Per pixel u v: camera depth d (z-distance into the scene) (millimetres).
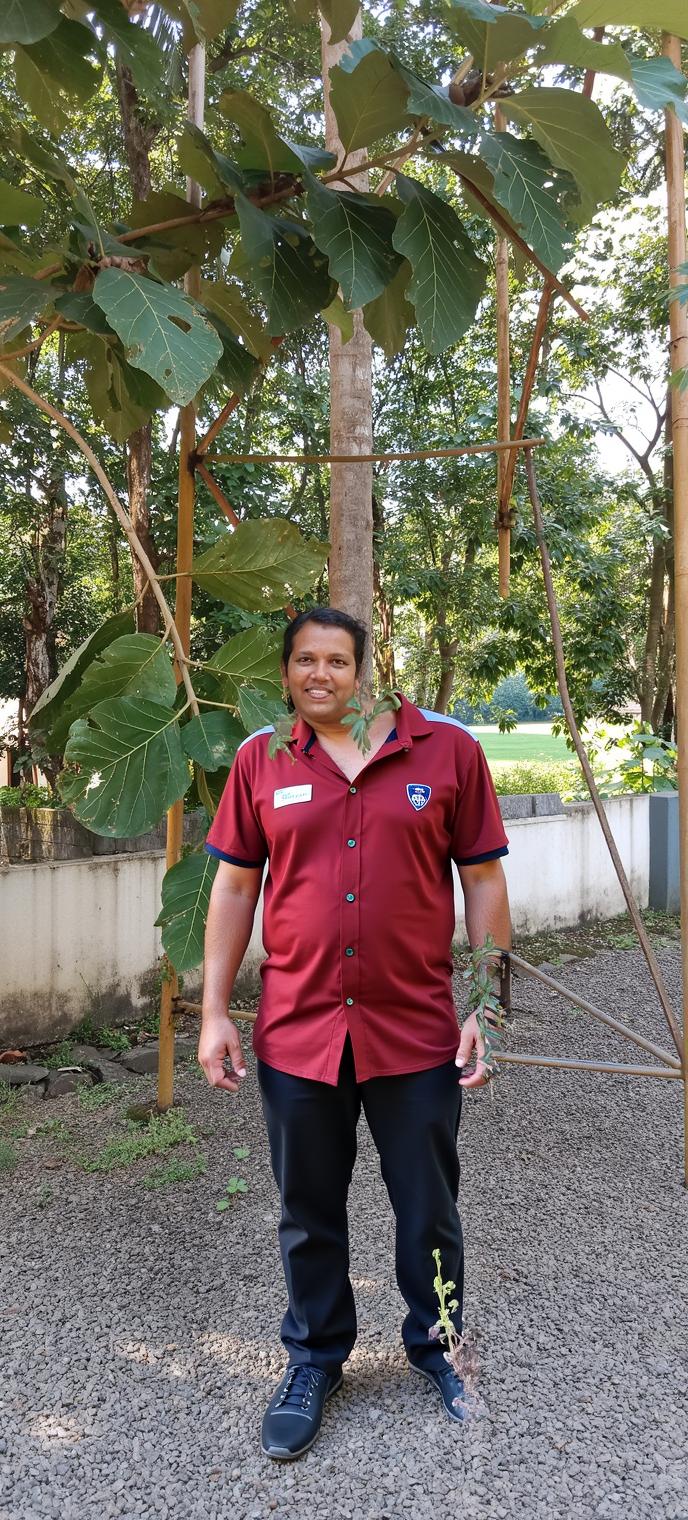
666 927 6402
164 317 1941
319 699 1660
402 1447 1727
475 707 10352
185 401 1853
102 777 2395
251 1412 1833
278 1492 1633
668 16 2055
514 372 8609
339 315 2918
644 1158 3025
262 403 7387
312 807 1654
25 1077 3578
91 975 4059
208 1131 3150
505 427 3262
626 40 5438
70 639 10172
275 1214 2609
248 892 1828
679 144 2637
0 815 5438
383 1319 2113
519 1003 4742
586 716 9617
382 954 1645
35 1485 1658
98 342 2811
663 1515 1578
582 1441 1743
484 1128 3262
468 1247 2434
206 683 2781
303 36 7172
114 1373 1949
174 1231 2521
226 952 1794
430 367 8289
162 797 2438
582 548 8469
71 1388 1904
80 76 2305
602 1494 1622
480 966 1680
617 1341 2035
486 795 1751
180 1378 1933
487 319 8805
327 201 2219
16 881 3824
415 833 1647
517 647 8883
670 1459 1704
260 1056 1742
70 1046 3891
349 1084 1705
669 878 6898
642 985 5055
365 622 3510
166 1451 1732
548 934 6113
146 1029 4148
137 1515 1589
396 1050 1672
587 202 2250
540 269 2471
